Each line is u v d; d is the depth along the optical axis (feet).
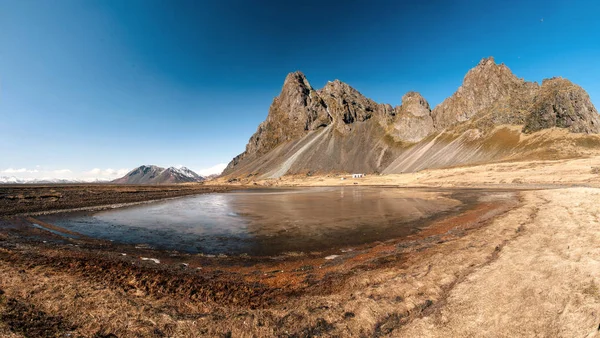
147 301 32.04
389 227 82.64
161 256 57.00
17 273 37.93
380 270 41.73
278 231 82.02
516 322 24.57
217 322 26.76
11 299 29.94
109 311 28.58
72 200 165.48
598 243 41.14
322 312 28.35
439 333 24.14
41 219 104.22
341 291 34.99
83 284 35.47
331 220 98.37
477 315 26.03
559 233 49.83
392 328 25.59
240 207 146.82
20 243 63.16
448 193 184.14
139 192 255.29
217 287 38.42
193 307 30.99
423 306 28.89
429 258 44.96
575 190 116.57
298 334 25.07
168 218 110.63
